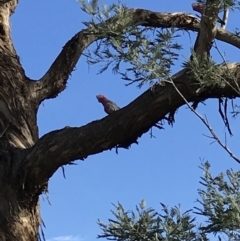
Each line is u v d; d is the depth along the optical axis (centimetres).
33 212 506
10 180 499
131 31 362
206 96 439
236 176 362
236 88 419
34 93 573
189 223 353
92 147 475
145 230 351
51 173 491
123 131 465
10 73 563
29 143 537
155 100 452
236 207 346
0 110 537
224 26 398
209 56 394
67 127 496
